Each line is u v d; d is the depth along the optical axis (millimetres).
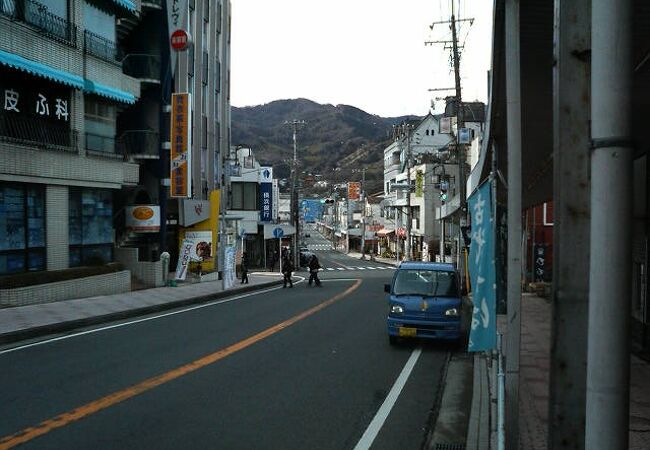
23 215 18625
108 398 8141
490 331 5633
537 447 6266
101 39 22828
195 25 35219
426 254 57219
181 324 16031
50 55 19266
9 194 18031
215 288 27250
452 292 13391
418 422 7598
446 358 12039
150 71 28328
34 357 11023
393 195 70938
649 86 8734
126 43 28594
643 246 12250
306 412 7836
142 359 10953
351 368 10758
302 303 22422
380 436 6988
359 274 47406
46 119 19781
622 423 2311
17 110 18453
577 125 3203
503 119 10594
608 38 2344
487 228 5750
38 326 13719
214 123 39656
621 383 2312
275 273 48062
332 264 66188
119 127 29094
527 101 9812
